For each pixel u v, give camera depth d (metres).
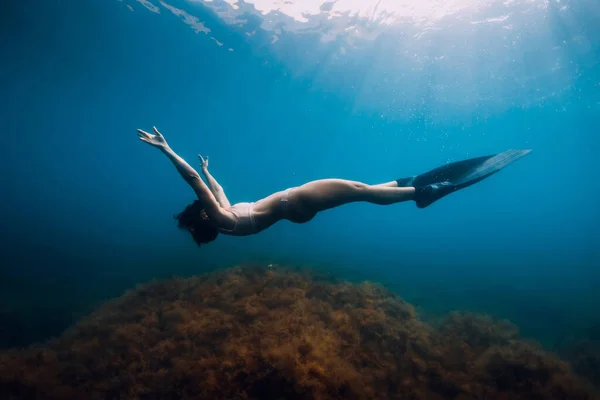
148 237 27.64
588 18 16.34
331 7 18.50
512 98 30.14
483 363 6.98
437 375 6.78
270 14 19.75
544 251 34.62
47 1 17.83
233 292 8.69
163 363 6.36
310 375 5.38
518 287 17.19
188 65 27.41
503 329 8.60
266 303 8.08
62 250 20.75
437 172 4.08
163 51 24.72
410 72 25.75
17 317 10.27
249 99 38.72
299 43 22.91
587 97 28.36
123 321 8.01
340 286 9.71
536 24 17.55
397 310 8.91
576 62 21.41
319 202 3.02
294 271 10.67
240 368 5.61
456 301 13.84
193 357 6.18
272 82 31.45
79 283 14.04
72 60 26.39
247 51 24.72
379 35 20.69
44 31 21.23
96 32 21.58
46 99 41.22
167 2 18.52
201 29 21.61
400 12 18.19
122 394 5.74
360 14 18.89
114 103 41.66
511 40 19.48
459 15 17.70
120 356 6.63
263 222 3.10
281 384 5.29
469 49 21.11
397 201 3.42
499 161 4.07
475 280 18.34
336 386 5.31
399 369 6.87
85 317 8.66
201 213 3.12
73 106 44.91
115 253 20.41
